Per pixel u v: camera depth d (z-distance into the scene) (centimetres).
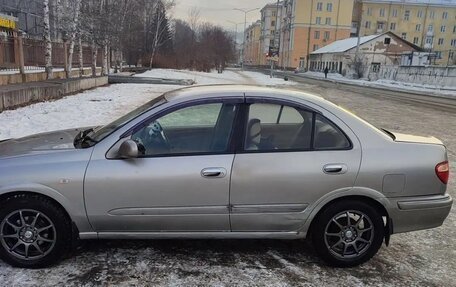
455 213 528
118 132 353
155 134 358
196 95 369
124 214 347
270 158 350
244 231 361
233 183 346
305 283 343
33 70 1873
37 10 3872
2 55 1689
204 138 360
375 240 368
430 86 3666
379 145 360
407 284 349
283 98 367
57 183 337
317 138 360
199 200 347
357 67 5428
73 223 347
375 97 2464
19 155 351
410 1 9131
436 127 1273
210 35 6391
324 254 366
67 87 1709
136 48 5191
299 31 8750
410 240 441
